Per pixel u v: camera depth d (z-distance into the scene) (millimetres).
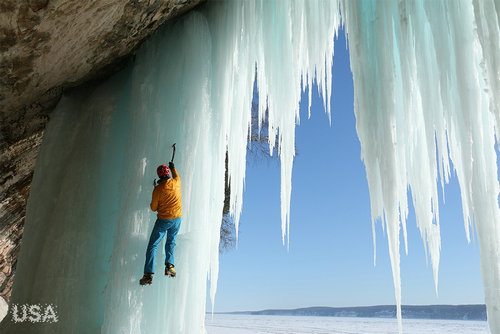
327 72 5887
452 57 4332
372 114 4652
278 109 6133
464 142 3992
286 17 6176
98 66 6312
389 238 4234
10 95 5719
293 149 6059
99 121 6316
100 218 5715
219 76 6238
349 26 5082
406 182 4777
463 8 4293
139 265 4859
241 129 6484
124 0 4945
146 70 6031
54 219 5695
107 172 6039
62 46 5191
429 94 4488
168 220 4789
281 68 6141
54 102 6699
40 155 6262
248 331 23266
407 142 4887
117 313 4602
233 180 6465
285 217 6031
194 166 5523
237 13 6352
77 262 5363
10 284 8992
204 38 6238
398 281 4117
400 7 4691
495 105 3766
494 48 3865
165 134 5613
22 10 4246
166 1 5594
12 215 7887
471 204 3826
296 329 25719
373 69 4781
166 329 4609
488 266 3607
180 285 4766
